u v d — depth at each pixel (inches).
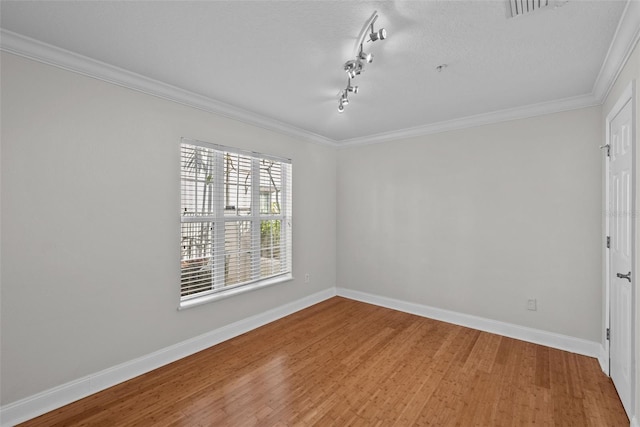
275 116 127.7
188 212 107.7
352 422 71.6
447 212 135.6
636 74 64.7
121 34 68.9
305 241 155.7
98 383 84.0
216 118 114.1
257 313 130.6
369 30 67.0
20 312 72.1
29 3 57.8
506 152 120.1
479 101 109.1
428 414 74.4
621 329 79.3
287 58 79.9
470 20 62.9
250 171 129.6
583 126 104.5
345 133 154.5
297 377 90.7
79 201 81.0
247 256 128.5
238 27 66.2
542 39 69.9
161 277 98.7
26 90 72.2
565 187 108.0
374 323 133.9
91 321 83.4
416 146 145.0
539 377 90.2
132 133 91.3
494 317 123.5
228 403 78.5
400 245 150.7
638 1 55.3
